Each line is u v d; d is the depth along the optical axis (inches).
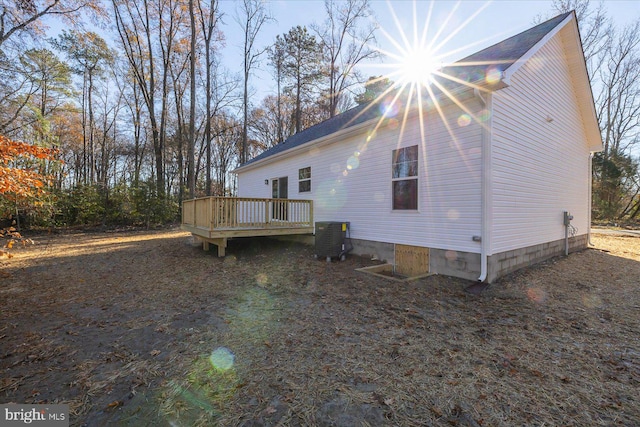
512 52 217.5
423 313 146.1
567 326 129.7
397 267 254.2
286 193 416.8
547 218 263.1
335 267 250.8
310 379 90.3
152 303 163.0
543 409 76.5
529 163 233.6
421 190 233.3
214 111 809.5
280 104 986.7
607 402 79.1
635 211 745.6
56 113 810.2
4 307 156.4
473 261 197.9
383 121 252.1
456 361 100.5
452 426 70.5
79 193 641.6
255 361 101.1
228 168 1213.1
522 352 106.7
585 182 345.7
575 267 235.9
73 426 70.7
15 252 335.6
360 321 136.3
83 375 92.7
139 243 412.8
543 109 251.8
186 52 770.8
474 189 196.7
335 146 323.9
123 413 75.6
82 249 358.6
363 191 288.0
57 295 177.6
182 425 71.4
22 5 525.0
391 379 90.0
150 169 1033.5
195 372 94.4
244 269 246.4
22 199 194.7
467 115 201.0
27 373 93.7
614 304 157.2
